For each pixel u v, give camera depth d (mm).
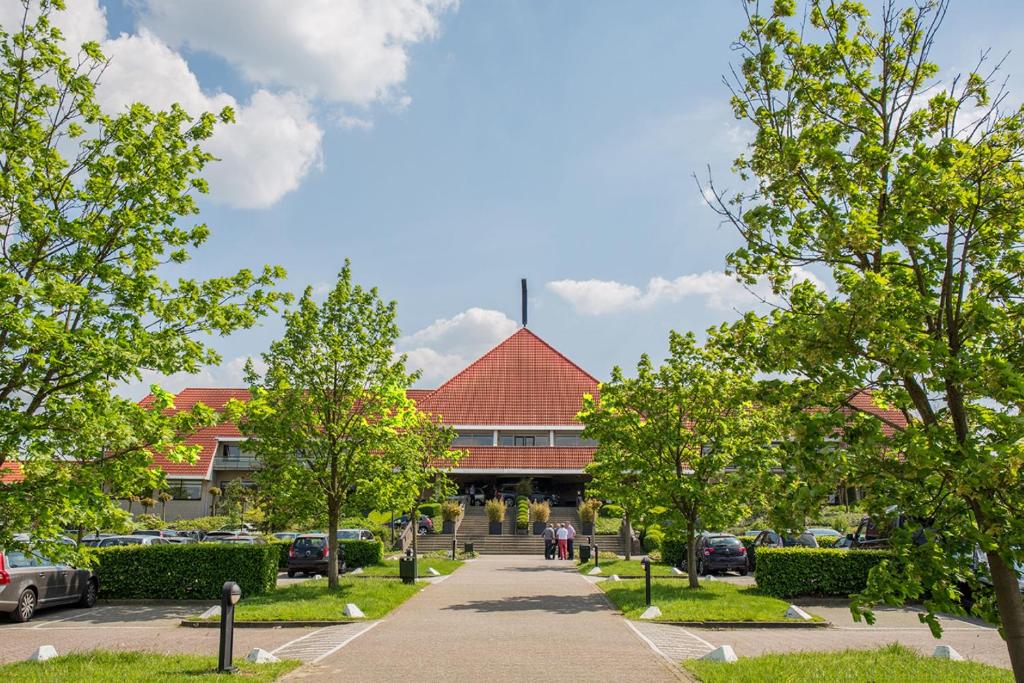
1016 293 6672
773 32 7457
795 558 19219
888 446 6062
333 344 19359
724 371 19062
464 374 53219
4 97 9391
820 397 6422
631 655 10930
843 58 7363
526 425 48656
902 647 10766
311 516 20219
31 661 10133
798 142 6836
